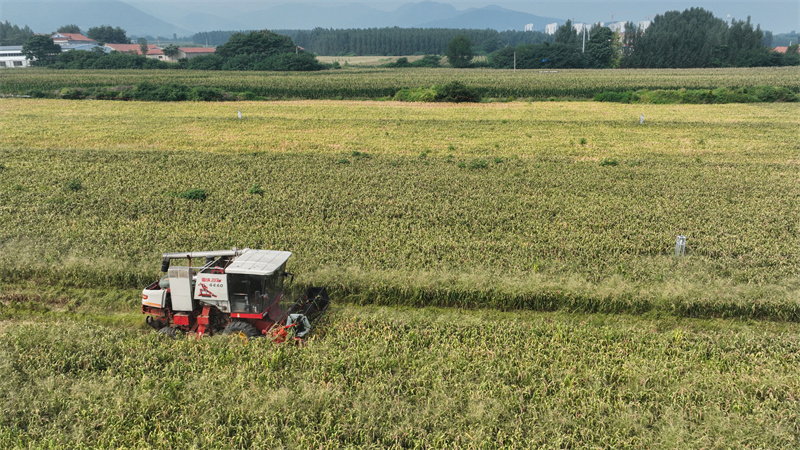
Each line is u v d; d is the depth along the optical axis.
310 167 36.00
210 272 14.63
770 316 17.05
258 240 22.17
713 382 12.95
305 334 14.79
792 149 41.41
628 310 17.58
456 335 15.09
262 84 88.69
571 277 18.69
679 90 74.69
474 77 111.00
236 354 13.84
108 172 34.31
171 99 73.19
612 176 33.56
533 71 135.25
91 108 65.00
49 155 38.97
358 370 13.26
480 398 12.18
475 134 48.44
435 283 18.17
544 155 40.09
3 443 10.95
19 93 80.25
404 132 49.53
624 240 22.50
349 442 11.19
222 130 50.38
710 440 11.14
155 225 24.36
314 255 20.70
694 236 23.14
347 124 53.84
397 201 28.14
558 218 25.45
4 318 16.91
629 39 156.62
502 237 23.14
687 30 149.50
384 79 102.62
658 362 13.76
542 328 15.55
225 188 30.73
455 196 29.22
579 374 13.31
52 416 11.94
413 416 11.81
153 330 15.44
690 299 17.30
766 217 25.59
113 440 11.05
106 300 18.00
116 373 13.45
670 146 42.94
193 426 11.56
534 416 11.71
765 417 11.76
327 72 132.12
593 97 78.88
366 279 18.53
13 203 27.47
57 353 13.83
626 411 11.94
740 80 96.06
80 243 21.86
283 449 10.89
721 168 35.38
